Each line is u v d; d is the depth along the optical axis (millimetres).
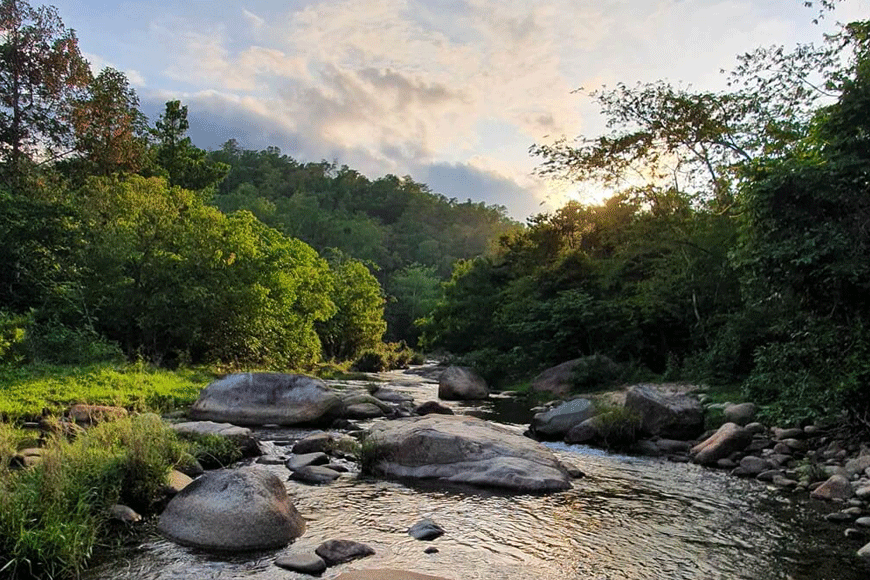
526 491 8500
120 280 21422
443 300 39938
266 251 26797
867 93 9195
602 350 23188
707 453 10812
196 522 6227
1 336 16016
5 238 19734
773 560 6141
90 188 25234
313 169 135875
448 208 142750
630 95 21500
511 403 19609
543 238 32969
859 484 8461
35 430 10469
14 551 5078
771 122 18234
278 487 6867
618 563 6023
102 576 5328
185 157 43469
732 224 18141
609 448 12000
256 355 25141
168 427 9016
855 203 9117
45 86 28234
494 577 5574
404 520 7129
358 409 15391
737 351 16031
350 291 48188
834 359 10000
